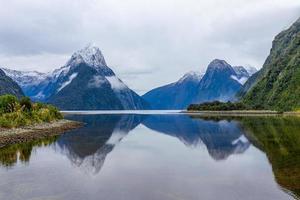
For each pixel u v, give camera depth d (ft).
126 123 428.15
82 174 114.52
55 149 175.63
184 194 90.22
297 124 320.91
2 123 246.88
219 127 320.70
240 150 166.81
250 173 112.98
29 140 214.28
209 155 153.89
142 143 205.05
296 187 94.07
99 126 365.40
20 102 358.84
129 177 109.70
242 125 334.03
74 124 370.32
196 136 241.35
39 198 87.25
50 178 108.06
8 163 134.10
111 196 88.69
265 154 151.12
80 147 185.88
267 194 88.63
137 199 86.43
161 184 100.22
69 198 87.20
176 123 411.54
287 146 173.99
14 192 92.27
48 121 349.82
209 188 95.55
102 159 146.00
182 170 120.26
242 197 87.10
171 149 176.86
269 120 408.05
